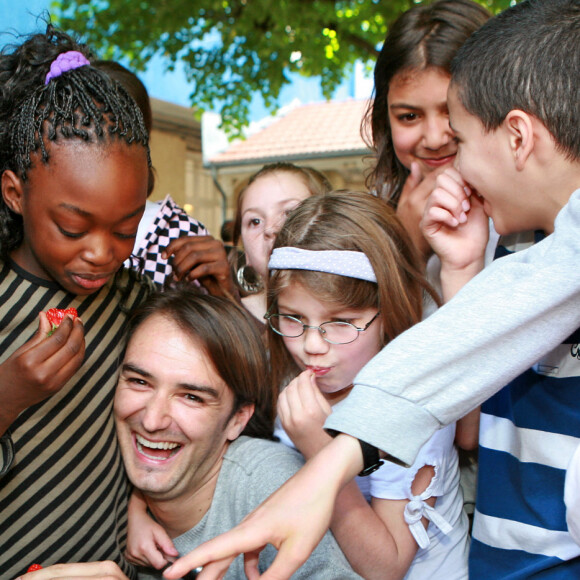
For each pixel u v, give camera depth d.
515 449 1.42
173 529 1.67
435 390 1.08
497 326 1.08
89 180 1.20
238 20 7.61
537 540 1.33
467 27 1.95
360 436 1.06
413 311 1.65
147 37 7.94
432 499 1.61
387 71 2.06
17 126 1.25
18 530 1.43
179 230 2.33
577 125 1.19
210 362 1.54
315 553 1.41
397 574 1.54
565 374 1.30
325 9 7.00
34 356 1.19
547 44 1.22
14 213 1.37
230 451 1.63
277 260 1.62
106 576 1.31
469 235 1.63
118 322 1.58
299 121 13.18
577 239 1.10
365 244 1.59
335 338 1.61
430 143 2.00
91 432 1.50
